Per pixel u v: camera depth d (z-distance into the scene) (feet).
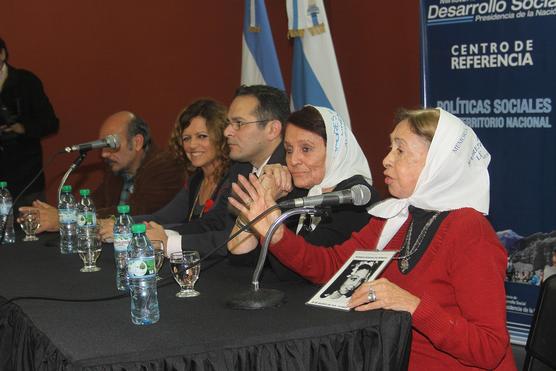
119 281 7.55
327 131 8.46
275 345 5.70
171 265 7.23
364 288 6.30
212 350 5.49
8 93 16.83
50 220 11.43
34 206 11.64
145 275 6.15
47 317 6.40
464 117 12.75
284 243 7.36
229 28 19.98
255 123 10.09
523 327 12.40
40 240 10.85
